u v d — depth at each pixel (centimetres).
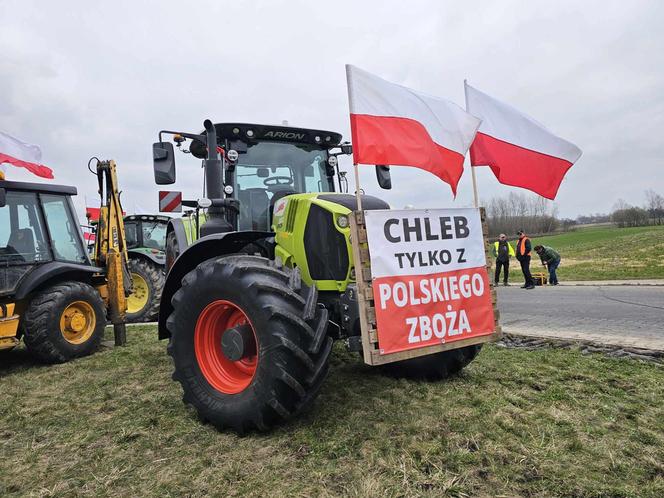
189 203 492
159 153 383
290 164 441
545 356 421
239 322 306
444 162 310
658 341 467
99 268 593
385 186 421
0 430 302
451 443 248
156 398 348
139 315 841
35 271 517
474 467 223
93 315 545
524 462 226
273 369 257
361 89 287
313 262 329
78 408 338
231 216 404
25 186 530
